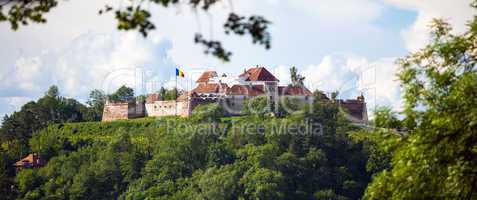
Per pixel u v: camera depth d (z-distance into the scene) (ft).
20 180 558.56
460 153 90.07
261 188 478.59
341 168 522.88
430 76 98.22
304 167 523.70
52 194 543.80
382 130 100.01
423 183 90.53
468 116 89.61
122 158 563.07
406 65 100.48
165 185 529.04
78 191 541.34
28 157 646.74
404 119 96.37
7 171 594.65
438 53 99.66
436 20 101.60
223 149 568.00
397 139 96.68
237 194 490.90
